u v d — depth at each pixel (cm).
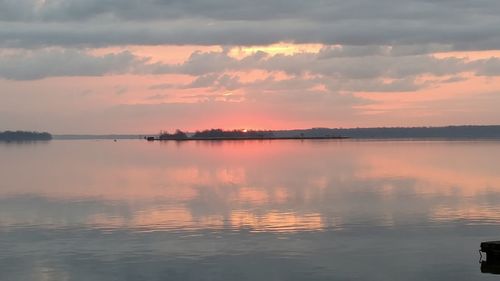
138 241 3806
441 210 5081
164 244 3703
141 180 8350
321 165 11581
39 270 3117
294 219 4625
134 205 5531
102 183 7906
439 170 10025
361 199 5900
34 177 8988
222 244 3694
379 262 3238
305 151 19562
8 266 3195
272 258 3334
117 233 4081
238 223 4453
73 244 3725
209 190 6875
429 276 2975
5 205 5600
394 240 3791
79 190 6969
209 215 4862
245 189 6962
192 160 13900
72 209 5288
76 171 10294
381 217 4703
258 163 12406
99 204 5625
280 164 12000
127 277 2977
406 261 3256
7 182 8112
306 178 8494
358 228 4216
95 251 3528
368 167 10912
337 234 3994
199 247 3612
